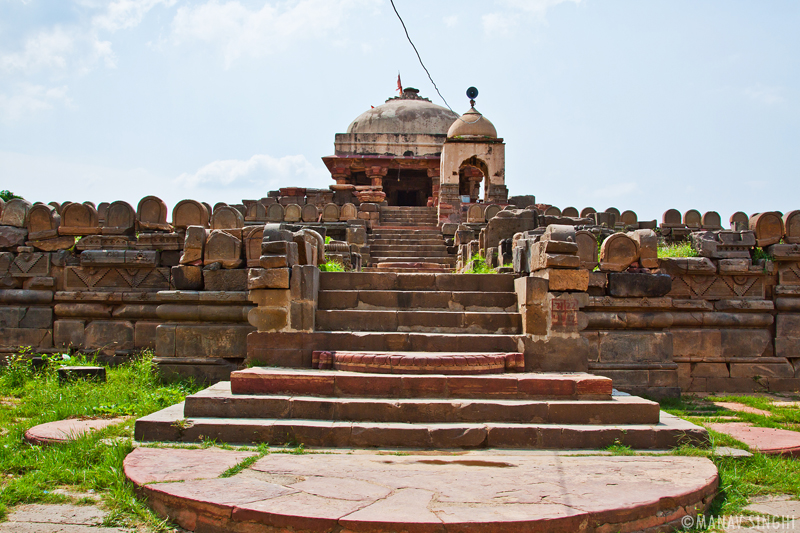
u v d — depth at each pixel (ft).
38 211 31.83
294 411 17.76
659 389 27.04
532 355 20.81
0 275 31.60
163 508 12.37
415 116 100.58
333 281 25.09
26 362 28.50
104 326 30.35
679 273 30.60
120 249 31.19
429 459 15.30
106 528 11.99
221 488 12.60
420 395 18.38
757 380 30.30
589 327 27.94
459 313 22.70
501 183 68.95
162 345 26.58
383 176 95.96
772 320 30.78
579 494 12.45
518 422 17.53
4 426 19.63
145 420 17.08
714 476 13.98
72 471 14.73
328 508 11.48
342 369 19.76
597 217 56.65
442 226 54.54
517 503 11.85
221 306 27.09
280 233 22.21
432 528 10.82
